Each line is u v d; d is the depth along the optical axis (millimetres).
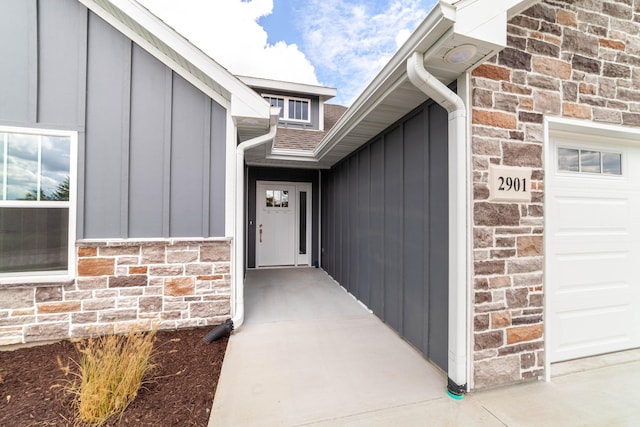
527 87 2328
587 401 2104
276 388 2219
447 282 2408
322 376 2393
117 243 2953
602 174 2777
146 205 3088
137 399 2018
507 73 2279
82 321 2885
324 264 6645
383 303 3600
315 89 7770
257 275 6121
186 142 3193
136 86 3059
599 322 2746
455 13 1725
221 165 3295
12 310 2727
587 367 2549
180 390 2150
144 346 2203
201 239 3189
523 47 2326
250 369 2471
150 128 3098
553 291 2590
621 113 2604
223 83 3055
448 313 2379
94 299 2914
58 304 2826
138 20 2826
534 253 2336
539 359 2350
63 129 2863
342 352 2805
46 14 2828
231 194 3299
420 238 2820
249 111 3121
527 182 2301
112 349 2156
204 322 3205
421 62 2029
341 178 5445
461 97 2219
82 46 2912
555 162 2611
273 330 3293
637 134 2682
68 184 2895
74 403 1929
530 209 2330
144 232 3086
